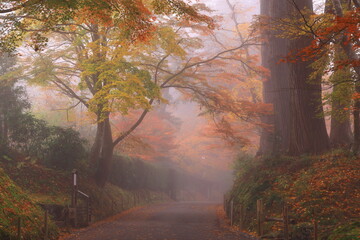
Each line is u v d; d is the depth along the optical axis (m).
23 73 20.44
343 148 17.14
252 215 14.49
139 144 25.11
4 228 9.27
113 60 17.45
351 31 9.15
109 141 22.80
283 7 22.69
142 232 13.68
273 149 22.94
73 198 15.28
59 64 22.25
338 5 12.27
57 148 20.38
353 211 10.70
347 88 13.63
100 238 12.28
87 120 23.98
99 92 17.06
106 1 10.51
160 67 22.47
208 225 16.25
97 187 22.06
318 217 10.86
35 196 16.23
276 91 25.06
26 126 20.11
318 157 16.69
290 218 11.56
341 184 12.59
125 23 11.70
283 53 25.06
